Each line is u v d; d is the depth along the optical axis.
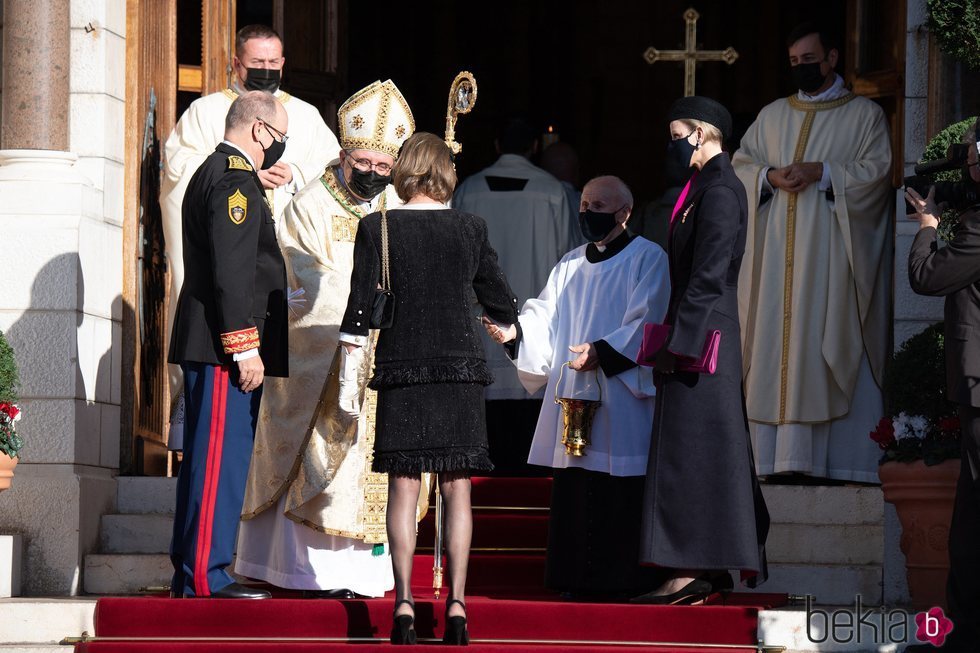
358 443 26.17
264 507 26.45
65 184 30.72
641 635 24.20
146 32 34.06
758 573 25.45
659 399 25.50
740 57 55.97
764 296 33.28
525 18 56.62
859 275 32.91
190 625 23.94
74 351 30.12
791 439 32.66
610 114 56.75
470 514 23.05
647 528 25.11
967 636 23.81
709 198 25.27
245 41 31.62
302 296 26.55
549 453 28.23
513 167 38.19
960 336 24.08
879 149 33.44
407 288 22.89
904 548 26.98
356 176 26.64
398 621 22.36
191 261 25.56
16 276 30.28
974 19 27.73
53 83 31.09
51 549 29.17
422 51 56.47
